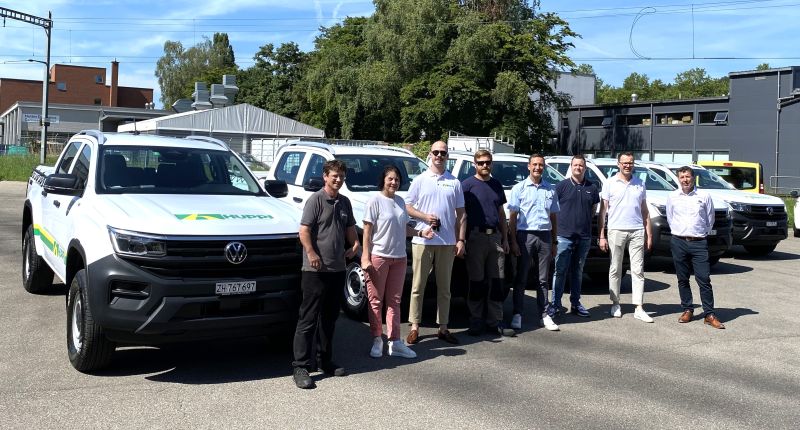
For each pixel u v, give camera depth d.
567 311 8.49
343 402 5.00
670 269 12.20
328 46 53.16
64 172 7.29
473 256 7.07
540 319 7.98
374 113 44.44
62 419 4.53
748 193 14.50
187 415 4.66
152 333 4.98
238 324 5.19
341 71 43.19
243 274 5.25
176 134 38.97
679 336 7.28
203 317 5.08
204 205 5.82
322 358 5.69
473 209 7.07
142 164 6.57
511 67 41.47
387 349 6.54
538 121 43.59
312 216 5.39
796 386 5.63
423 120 41.31
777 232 13.65
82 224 5.62
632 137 49.16
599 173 12.16
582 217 7.79
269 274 5.38
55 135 64.62
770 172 41.56
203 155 6.98
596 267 9.67
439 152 6.66
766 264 13.14
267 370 5.73
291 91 64.69
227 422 4.55
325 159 8.95
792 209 24.44
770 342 7.08
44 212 7.56
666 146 47.09
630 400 5.19
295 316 5.46
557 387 5.46
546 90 43.94
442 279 6.77
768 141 41.66
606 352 6.57
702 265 7.80
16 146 53.12
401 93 41.41
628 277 11.16
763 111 41.84
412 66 41.50
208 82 79.00
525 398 5.18
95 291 5.07
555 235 7.58
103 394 5.04
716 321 7.72
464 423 4.63
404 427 4.54
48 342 6.32
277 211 5.99
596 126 51.59
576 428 4.60
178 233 5.08
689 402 5.18
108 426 4.43
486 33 39.12
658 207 11.14
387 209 6.16
